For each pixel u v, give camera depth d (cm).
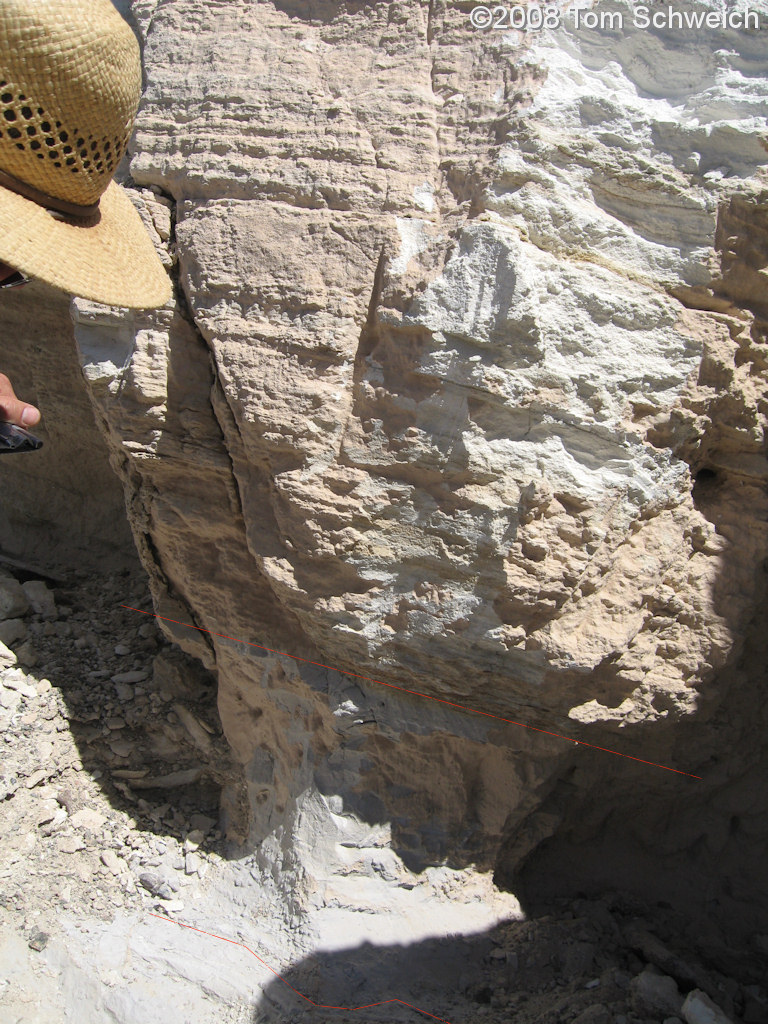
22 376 494
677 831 404
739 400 317
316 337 300
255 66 325
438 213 303
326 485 302
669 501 315
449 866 371
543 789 359
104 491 525
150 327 325
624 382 293
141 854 390
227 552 351
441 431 290
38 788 392
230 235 314
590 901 392
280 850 374
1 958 329
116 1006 325
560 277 290
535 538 293
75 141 155
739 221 299
